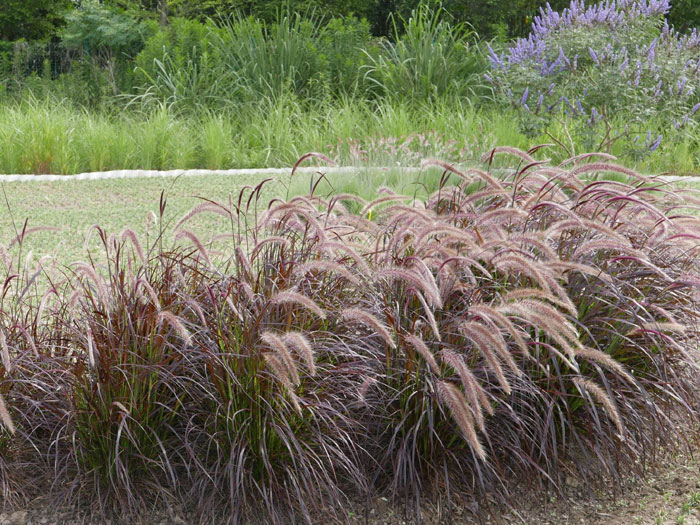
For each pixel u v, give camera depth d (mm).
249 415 3363
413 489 3447
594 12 14430
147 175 11094
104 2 18938
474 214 3781
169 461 3537
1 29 22938
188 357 3457
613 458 3857
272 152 12711
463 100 15141
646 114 12203
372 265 3914
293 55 15266
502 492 3660
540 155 11820
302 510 3309
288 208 3404
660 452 4055
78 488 3455
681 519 3549
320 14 21094
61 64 17938
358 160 10227
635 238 4250
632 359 3945
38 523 3303
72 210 8883
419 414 3545
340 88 15406
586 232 3994
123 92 15766
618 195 4059
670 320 3711
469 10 23516
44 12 24250
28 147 11570
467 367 3238
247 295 3467
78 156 11812
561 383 3529
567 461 3836
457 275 3756
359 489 3574
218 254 3963
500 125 12695
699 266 4309
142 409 3371
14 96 15945
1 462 3412
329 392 3539
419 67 15594
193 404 3586
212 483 3479
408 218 3619
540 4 24125
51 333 3754
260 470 3447
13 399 3475
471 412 3449
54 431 3547
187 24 16062
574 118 12055
